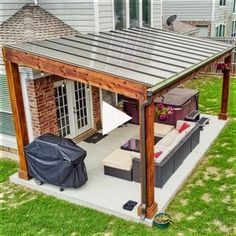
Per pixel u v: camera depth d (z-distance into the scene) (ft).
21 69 28.96
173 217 23.61
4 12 34.24
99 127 40.57
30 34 31.55
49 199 26.58
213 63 32.78
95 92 38.96
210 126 39.55
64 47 27.68
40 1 37.73
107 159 28.86
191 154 32.50
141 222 23.00
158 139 35.09
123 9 41.63
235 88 55.36
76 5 35.91
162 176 26.32
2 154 34.86
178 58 28.48
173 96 42.37
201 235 21.57
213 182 28.04
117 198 25.57
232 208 24.36
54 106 32.73
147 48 31.42
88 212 24.61
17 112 26.84
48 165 26.58
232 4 92.22
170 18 66.64
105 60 24.57
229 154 32.91
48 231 22.74
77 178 26.35
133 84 20.33
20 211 25.08
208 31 83.30
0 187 28.66
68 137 36.42
